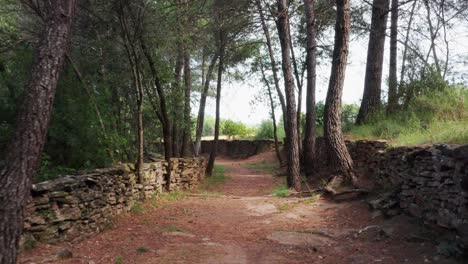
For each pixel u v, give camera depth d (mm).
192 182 13852
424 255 4930
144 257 5250
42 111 3871
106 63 9188
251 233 6898
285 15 11914
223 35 16031
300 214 8234
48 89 3941
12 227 3545
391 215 6742
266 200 10391
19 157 3688
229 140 35219
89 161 8008
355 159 10727
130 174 8344
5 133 7047
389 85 11898
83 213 6062
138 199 8773
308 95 14391
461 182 4738
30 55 7496
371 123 12055
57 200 5527
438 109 9234
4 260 3465
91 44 8930
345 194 9086
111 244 5801
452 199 5035
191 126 16594
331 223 7289
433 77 10703
